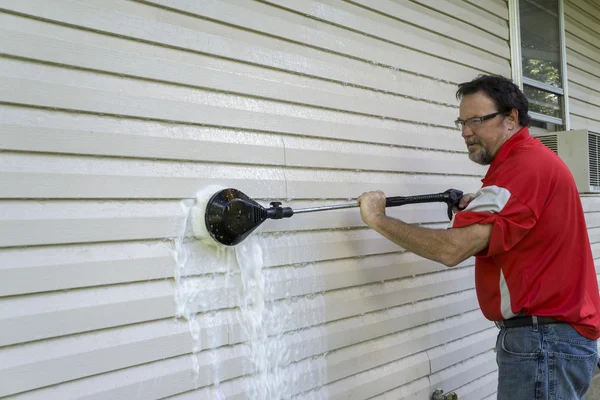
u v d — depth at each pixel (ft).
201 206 5.11
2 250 4.00
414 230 5.71
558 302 5.74
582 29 13.83
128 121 4.74
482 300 6.27
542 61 12.05
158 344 4.84
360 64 7.02
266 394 5.67
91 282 4.44
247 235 5.29
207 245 5.26
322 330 6.35
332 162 6.57
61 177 4.30
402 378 7.36
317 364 6.26
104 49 4.59
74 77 4.41
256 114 5.74
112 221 4.58
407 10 7.76
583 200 12.32
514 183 5.60
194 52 5.23
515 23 9.97
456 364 8.41
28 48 4.16
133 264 4.70
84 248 4.43
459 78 8.67
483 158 6.38
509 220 5.48
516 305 5.83
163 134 4.96
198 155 5.21
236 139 5.55
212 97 5.36
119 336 4.61
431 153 8.12
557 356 5.70
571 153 11.20
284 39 6.09
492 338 9.18
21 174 4.09
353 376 6.73
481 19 9.22
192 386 5.07
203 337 5.18
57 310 4.24
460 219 5.70
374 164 7.13
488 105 6.07
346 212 6.74
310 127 6.32
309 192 6.28
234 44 5.58
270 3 5.95
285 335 5.94
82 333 4.40
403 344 7.43
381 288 7.19
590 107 13.96
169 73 5.02
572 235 5.83
